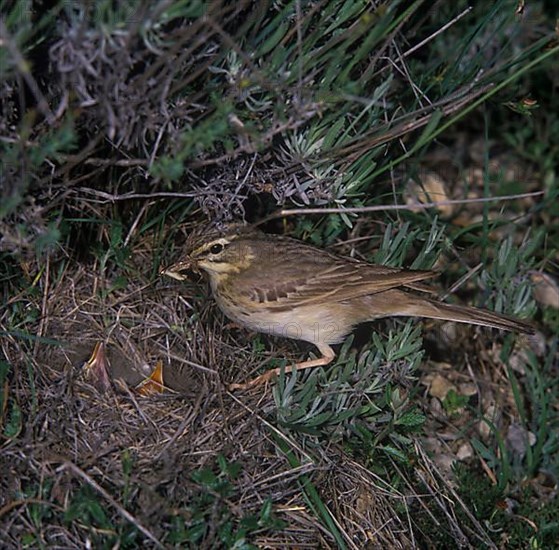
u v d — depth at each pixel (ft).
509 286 29.84
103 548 19.92
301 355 27.12
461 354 30.76
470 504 26.78
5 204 20.07
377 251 28.22
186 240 26.08
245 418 23.79
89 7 19.08
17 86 21.22
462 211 34.24
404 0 25.62
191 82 22.41
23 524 20.31
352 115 25.36
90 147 21.33
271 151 24.67
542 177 35.96
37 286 25.03
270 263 25.31
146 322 26.05
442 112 25.95
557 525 27.07
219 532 20.89
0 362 22.34
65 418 22.43
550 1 35.81
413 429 25.46
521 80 34.65
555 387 30.45
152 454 22.26
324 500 23.50
